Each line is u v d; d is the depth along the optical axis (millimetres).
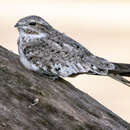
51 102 10125
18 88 10156
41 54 11555
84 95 11188
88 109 10516
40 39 11703
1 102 9484
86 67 11797
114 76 11711
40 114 9672
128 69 11695
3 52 11688
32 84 10531
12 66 11016
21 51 11641
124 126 10562
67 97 10633
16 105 9602
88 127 9891
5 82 10180
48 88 10688
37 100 9969
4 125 9008
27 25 11672
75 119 9914
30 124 9266
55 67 11570
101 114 10516
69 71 11703
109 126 10180
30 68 11500
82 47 12078
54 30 12039
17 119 9242
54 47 11703
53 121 9633
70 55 11758
